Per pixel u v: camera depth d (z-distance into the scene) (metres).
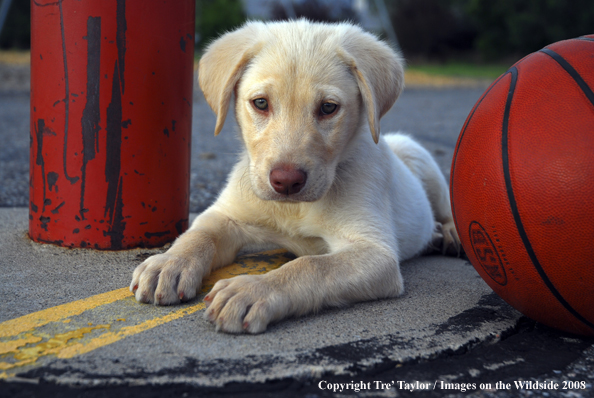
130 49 1.06
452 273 1.11
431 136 2.66
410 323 0.94
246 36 1.07
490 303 1.00
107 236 1.09
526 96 0.90
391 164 1.15
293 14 6.91
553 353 0.90
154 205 1.11
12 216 1.24
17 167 1.68
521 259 0.89
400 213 1.15
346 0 7.22
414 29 8.82
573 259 0.86
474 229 0.93
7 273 1.02
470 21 9.21
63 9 1.04
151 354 0.87
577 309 0.88
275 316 0.92
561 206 0.86
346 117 1.03
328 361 0.86
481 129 0.92
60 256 1.07
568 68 0.89
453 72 7.20
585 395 0.84
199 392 0.82
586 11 7.79
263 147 1.00
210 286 1.02
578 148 0.85
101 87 1.06
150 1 1.06
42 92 1.07
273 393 0.83
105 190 1.08
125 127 1.07
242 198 1.09
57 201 1.09
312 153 0.99
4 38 6.02
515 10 8.28
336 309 0.97
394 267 1.02
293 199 0.98
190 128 1.15
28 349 0.87
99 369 0.84
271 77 1.01
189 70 1.13
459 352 0.89
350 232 1.05
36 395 0.82
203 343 0.89
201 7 6.21
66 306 0.95
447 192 1.34
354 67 1.03
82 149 1.07
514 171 0.88
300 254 1.12
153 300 0.96
